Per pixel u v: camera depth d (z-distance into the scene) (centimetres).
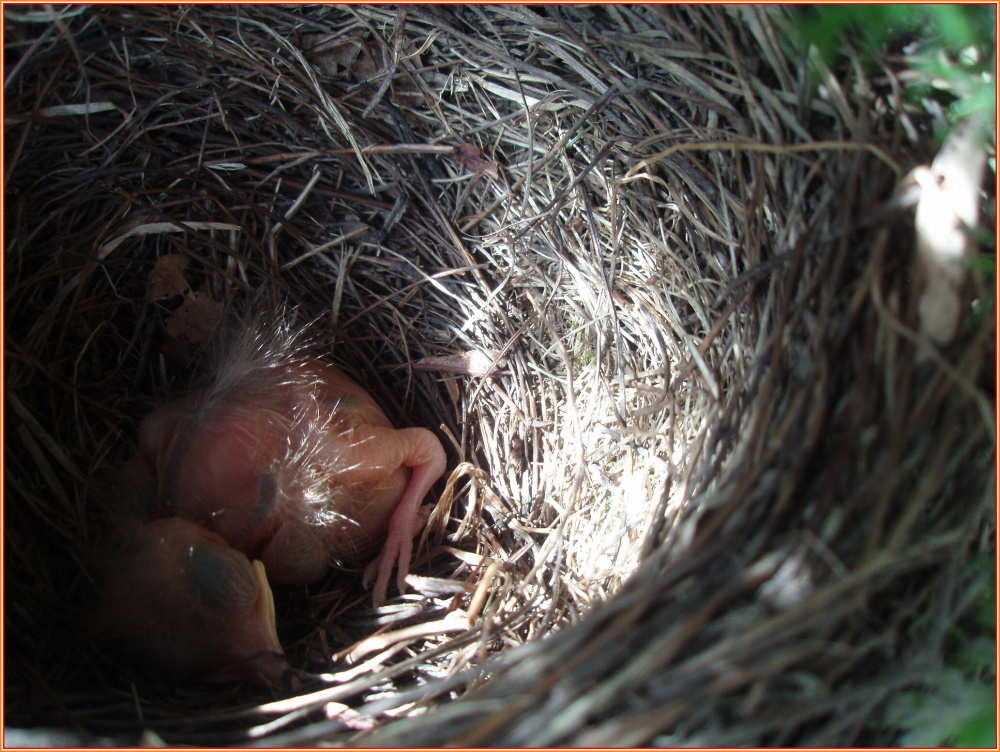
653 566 12
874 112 12
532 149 15
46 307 16
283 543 15
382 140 16
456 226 17
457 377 17
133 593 14
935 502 12
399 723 12
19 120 15
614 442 15
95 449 16
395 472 16
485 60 15
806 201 13
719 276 14
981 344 11
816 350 12
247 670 14
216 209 17
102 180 16
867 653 11
